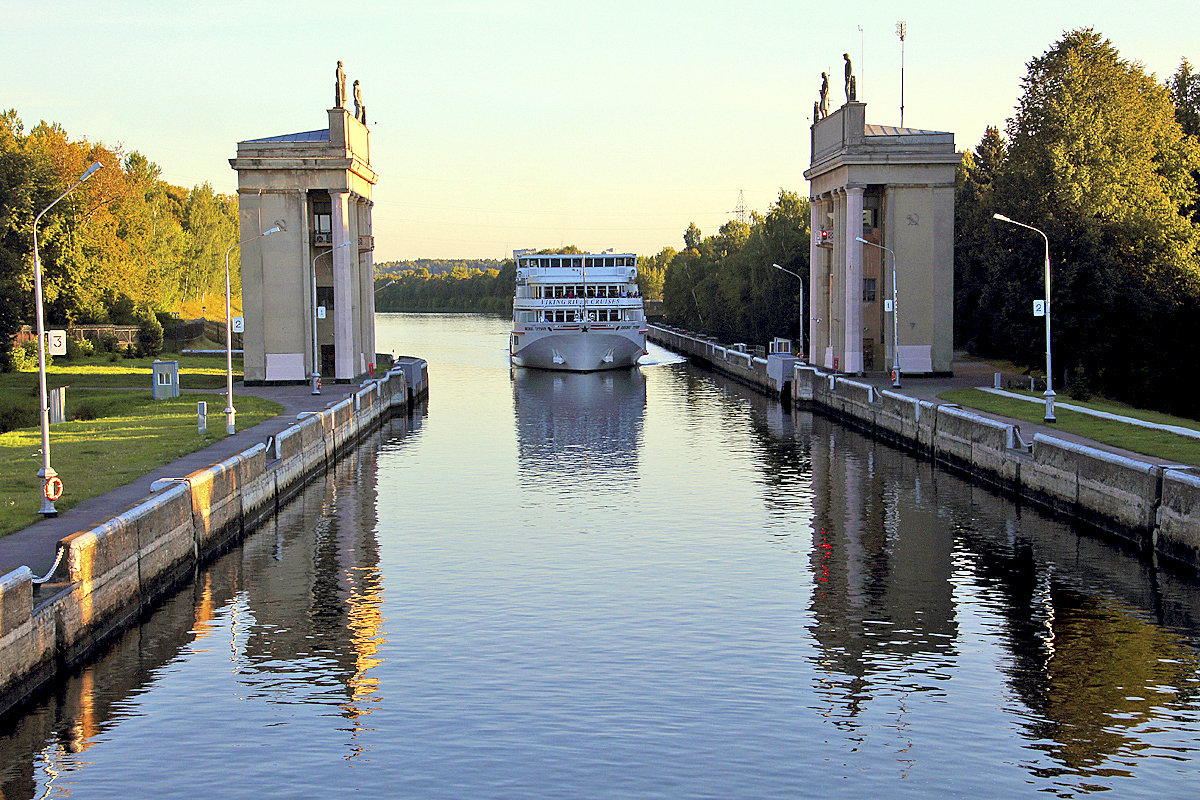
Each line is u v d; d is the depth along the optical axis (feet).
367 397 246.68
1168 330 248.93
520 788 70.95
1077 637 100.68
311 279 272.92
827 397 280.10
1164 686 88.43
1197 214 282.36
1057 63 273.54
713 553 132.67
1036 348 246.68
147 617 108.06
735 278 497.46
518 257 423.64
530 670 92.32
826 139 302.04
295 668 93.35
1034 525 146.10
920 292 278.26
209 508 129.49
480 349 548.31
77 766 74.49
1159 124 272.31
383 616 107.86
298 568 126.72
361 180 292.40
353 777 72.64
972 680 90.02
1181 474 121.19
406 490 176.35
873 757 75.41
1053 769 73.67
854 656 95.76
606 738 78.43
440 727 80.59
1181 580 118.42
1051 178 252.62
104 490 128.88
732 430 250.98
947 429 195.31
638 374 408.05
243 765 74.54
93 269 401.90
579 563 127.85
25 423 198.90
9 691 80.38
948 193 275.80
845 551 133.28
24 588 82.74
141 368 318.65
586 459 208.74
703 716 82.38
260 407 221.05
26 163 333.21
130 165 599.98
